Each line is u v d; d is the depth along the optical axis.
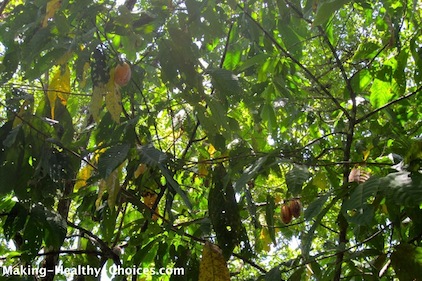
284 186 3.16
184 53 1.91
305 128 3.37
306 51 3.53
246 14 2.42
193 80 1.93
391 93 2.41
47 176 2.01
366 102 2.86
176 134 3.00
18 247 2.46
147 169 2.16
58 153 1.97
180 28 2.00
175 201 3.01
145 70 2.42
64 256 2.91
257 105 2.84
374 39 3.29
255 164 1.72
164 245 2.28
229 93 2.00
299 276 1.82
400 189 1.16
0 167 1.92
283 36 2.59
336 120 2.94
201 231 2.27
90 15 1.81
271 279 1.79
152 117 2.30
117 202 2.25
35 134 1.97
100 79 1.83
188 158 2.82
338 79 3.30
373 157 2.19
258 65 2.76
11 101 1.91
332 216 3.42
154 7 1.98
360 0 2.46
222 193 2.01
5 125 1.96
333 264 1.97
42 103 2.08
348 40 3.52
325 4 1.66
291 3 2.51
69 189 2.63
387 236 2.29
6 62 2.07
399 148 2.04
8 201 2.19
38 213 2.01
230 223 1.98
